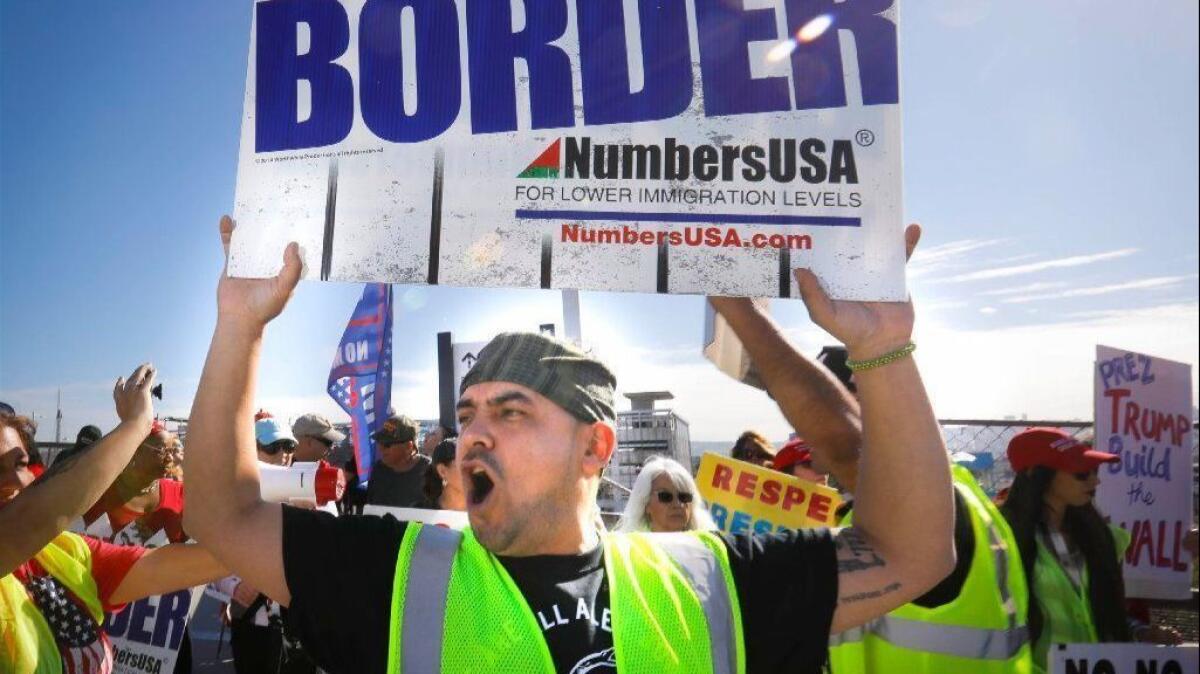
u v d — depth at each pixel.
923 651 2.73
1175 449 5.23
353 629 1.62
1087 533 3.69
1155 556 5.10
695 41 1.80
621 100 1.80
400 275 1.78
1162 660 3.21
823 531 1.83
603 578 1.67
